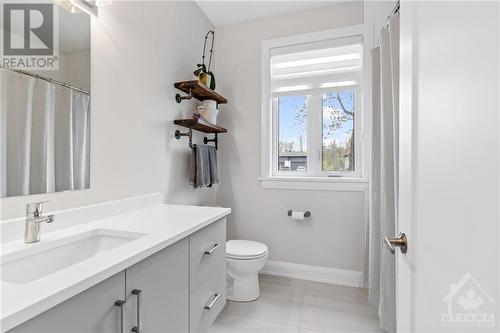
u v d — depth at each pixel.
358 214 2.21
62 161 1.10
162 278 0.95
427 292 0.59
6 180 0.90
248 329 1.62
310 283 2.25
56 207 1.07
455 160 0.48
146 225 1.14
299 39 2.35
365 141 2.18
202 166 1.99
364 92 2.18
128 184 1.46
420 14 0.65
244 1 2.23
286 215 2.41
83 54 1.20
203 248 1.26
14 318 0.49
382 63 1.58
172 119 1.89
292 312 1.80
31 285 0.59
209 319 1.32
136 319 0.81
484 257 0.41
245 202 2.54
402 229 0.76
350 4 2.23
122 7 1.43
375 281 1.74
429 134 0.59
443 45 0.53
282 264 2.41
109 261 0.73
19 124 0.95
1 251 0.80
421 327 0.62
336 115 2.35
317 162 2.39
